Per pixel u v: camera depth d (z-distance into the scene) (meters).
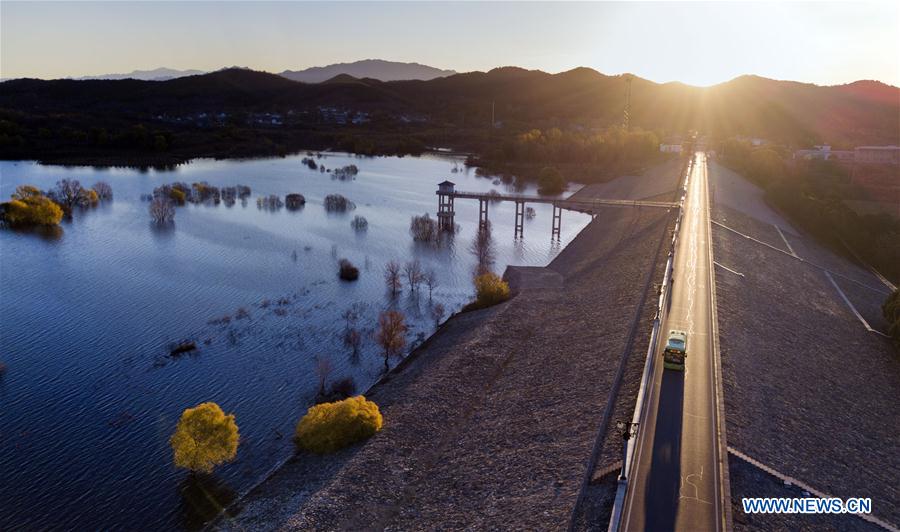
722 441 47.91
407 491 52.25
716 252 106.88
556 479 47.38
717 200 156.62
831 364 73.75
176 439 56.25
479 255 133.12
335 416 59.41
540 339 82.81
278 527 46.84
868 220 147.12
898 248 133.12
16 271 114.69
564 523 41.06
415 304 102.31
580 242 146.38
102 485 55.84
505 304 96.19
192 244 135.50
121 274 114.06
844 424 59.28
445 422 63.44
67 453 60.38
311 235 146.62
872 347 83.88
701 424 50.38
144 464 58.88
